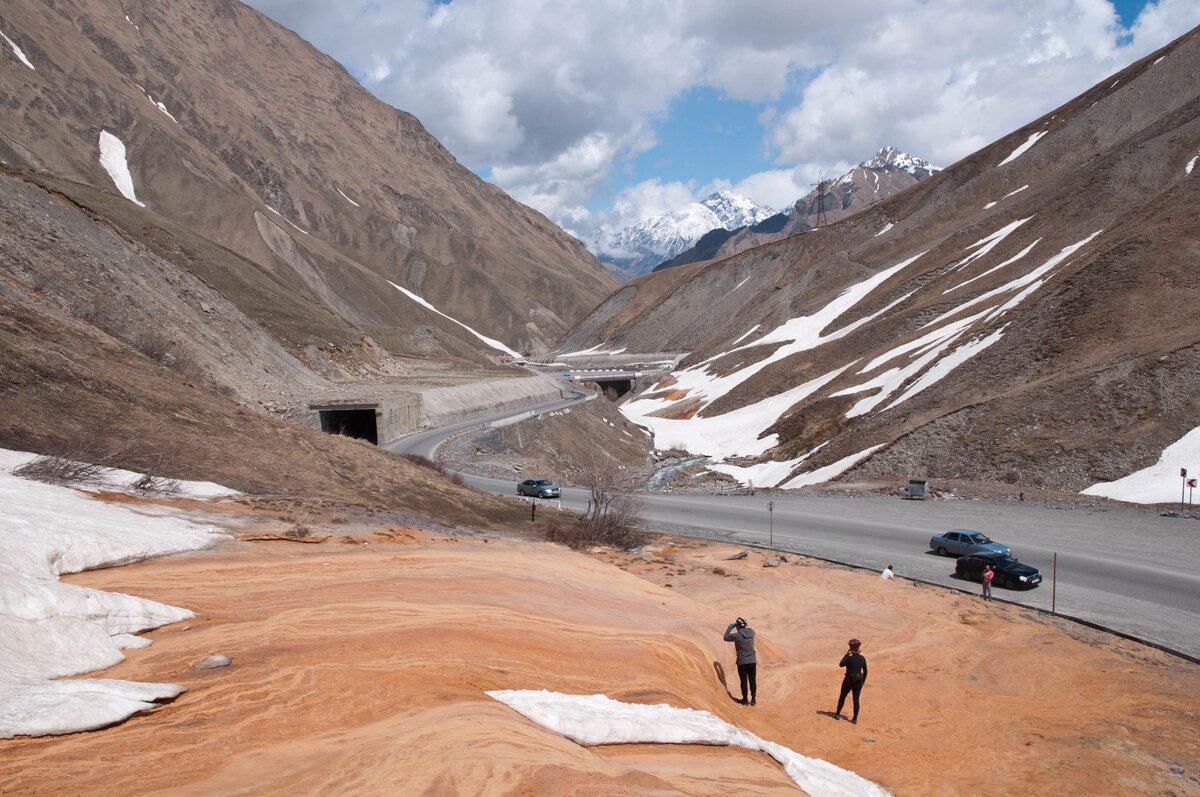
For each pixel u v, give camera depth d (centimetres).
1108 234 6244
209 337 4888
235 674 876
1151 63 11306
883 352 7200
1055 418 4241
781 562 2814
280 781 626
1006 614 2189
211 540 1576
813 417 6556
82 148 15412
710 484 5681
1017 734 1427
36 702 700
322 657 962
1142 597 2278
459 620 1227
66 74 17062
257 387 4831
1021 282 6981
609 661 1205
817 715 1495
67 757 639
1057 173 10500
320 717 784
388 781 633
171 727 727
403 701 838
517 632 1232
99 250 4388
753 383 8556
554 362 14200
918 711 1546
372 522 2186
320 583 1376
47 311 2969
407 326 16825
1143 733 1437
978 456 4253
